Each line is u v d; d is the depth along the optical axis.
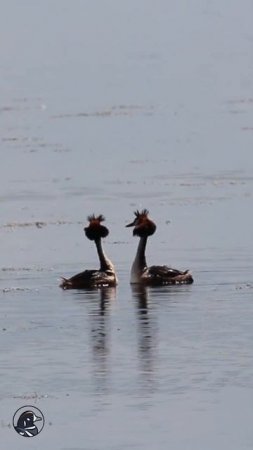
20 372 25.98
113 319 30.36
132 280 34.78
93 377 25.45
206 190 57.12
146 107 109.19
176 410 23.39
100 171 66.81
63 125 96.81
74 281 34.50
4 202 55.38
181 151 75.81
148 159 72.19
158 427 22.56
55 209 52.53
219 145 78.38
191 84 129.12
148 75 139.25
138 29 181.88
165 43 166.88
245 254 39.78
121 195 56.53
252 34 168.12
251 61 145.38
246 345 27.53
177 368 25.89
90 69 148.12
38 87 133.50
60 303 32.41
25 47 174.50
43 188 60.12
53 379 25.39
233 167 66.31
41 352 27.45
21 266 38.78
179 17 186.62
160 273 34.69
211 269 37.12
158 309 31.36
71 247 42.34
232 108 104.75
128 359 26.64
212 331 28.86
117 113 105.12
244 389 24.44
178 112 103.50
